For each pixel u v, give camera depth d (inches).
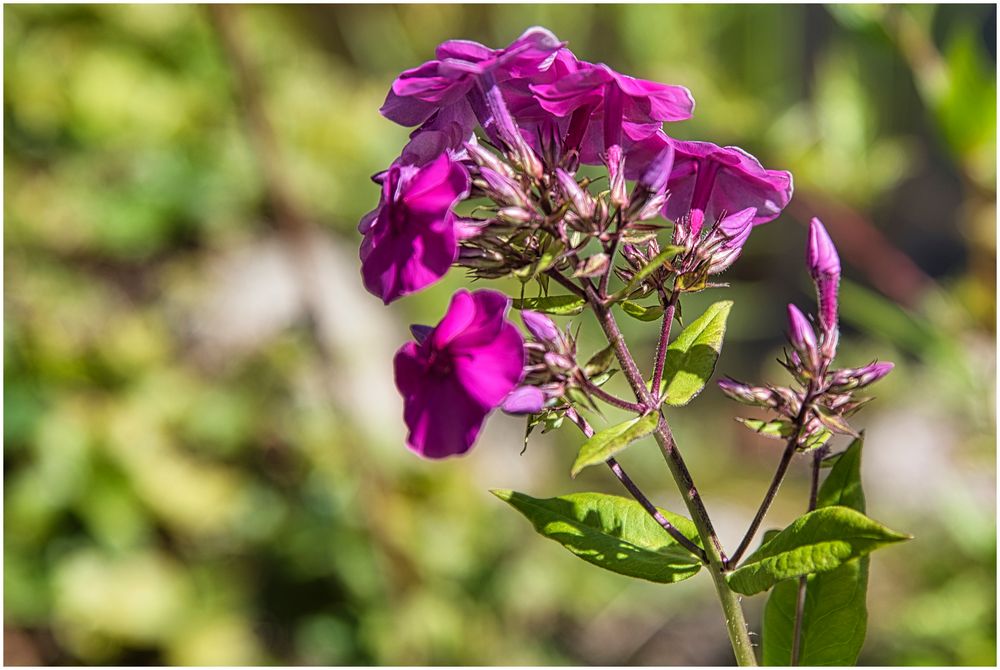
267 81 54.3
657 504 53.7
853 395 23.7
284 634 43.7
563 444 53.9
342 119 55.3
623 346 23.3
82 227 49.6
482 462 51.2
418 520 45.3
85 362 45.3
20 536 42.7
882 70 38.5
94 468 43.8
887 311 34.4
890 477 46.6
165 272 51.3
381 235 22.9
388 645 42.5
